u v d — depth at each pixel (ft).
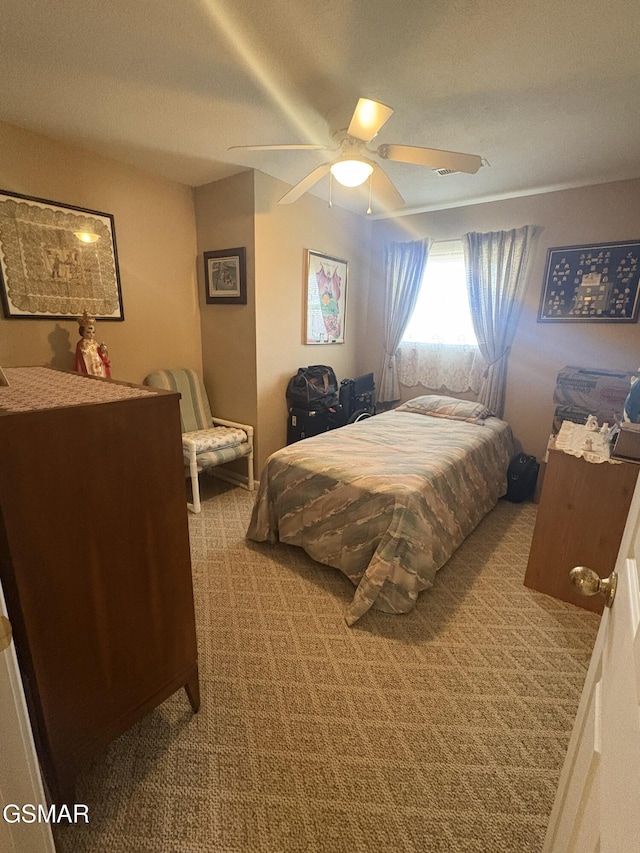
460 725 4.55
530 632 6.01
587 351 10.14
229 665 5.31
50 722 3.28
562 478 6.50
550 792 3.91
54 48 5.20
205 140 7.89
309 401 11.13
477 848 3.47
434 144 7.72
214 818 3.65
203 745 4.27
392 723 4.55
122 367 9.82
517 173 9.04
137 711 4.00
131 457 3.47
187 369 11.02
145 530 3.72
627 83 5.74
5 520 2.76
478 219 11.28
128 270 9.52
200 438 9.84
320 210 11.43
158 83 5.97
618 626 2.08
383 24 4.72
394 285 12.95
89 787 3.87
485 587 7.04
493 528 9.23
